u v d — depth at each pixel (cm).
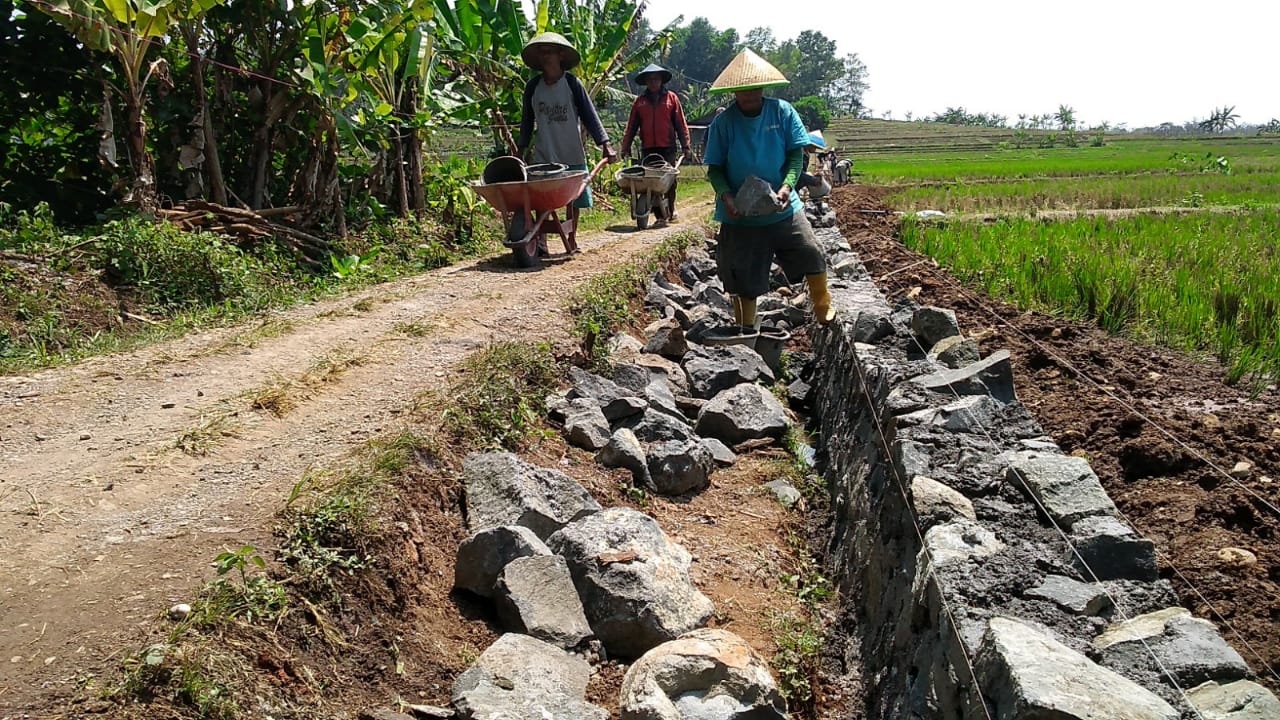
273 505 394
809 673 414
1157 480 419
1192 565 339
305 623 336
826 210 1517
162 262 759
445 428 495
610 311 785
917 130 8756
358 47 1023
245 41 1026
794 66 9275
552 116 982
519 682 339
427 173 1203
